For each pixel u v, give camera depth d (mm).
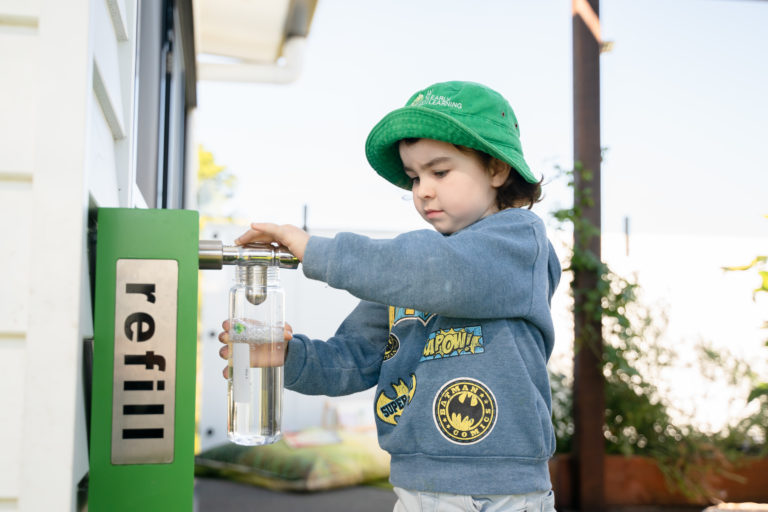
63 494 683
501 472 1008
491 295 1018
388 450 1098
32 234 704
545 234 1171
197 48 3555
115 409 772
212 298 4320
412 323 1168
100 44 883
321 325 3969
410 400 1088
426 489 1027
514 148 1206
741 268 1716
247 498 3283
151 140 2055
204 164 9383
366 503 3219
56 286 704
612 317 3232
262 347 940
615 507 3221
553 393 3404
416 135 1123
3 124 712
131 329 783
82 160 722
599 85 3227
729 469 3312
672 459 3301
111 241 788
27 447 682
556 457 3223
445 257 979
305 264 947
